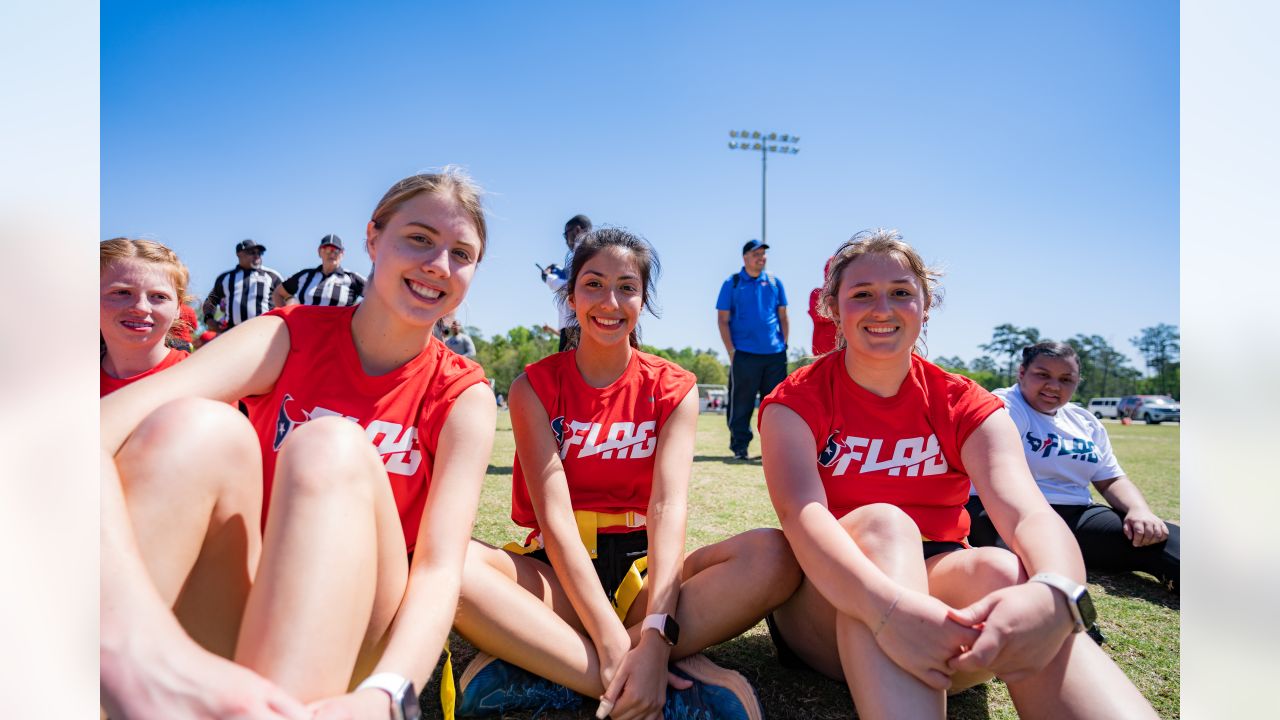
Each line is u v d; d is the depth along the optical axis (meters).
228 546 1.36
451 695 1.74
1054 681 1.47
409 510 1.85
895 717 1.48
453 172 1.84
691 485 5.14
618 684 1.74
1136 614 2.62
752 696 1.73
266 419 1.78
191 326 3.04
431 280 1.74
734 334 7.18
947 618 1.46
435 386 1.85
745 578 1.87
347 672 1.22
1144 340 79.69
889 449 2.06
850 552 1.63
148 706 1.00
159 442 1.25
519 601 1.82
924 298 2.11
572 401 2.26
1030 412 3.40
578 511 2.22
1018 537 1.72
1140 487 5.64
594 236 2.36
